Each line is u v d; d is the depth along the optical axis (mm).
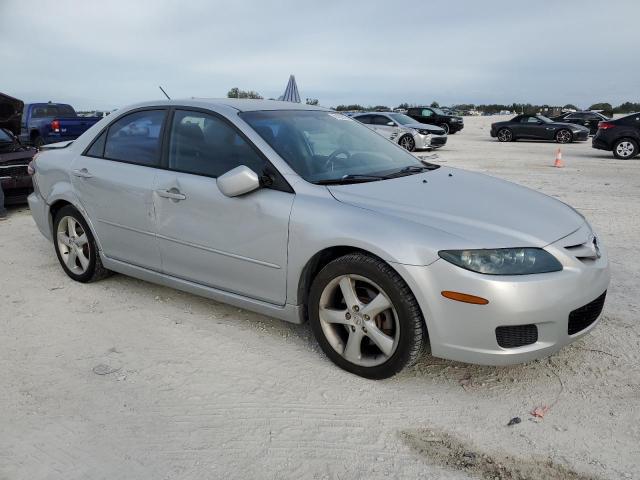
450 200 3354
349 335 3311
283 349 3682
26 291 4750
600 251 3379
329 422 2895
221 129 3846
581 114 30062
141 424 2871
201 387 3223
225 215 3654
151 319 4152
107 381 3283
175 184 3920
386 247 2994
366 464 2576
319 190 3400
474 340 2914
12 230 7008
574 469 2533
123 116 4520
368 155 4105
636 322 4082
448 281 2885
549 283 2895
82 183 4590
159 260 4176
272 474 2506
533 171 13234
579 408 3012
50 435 2779
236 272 3707
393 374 3176
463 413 2980
